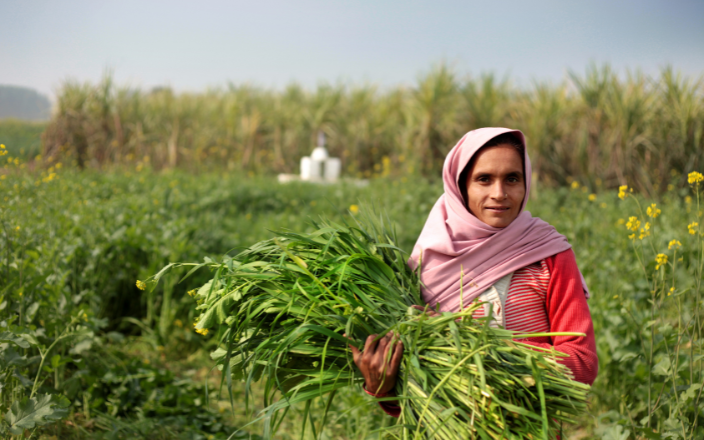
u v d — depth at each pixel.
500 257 1.57
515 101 13.21
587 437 3.02
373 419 2.97
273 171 17.27
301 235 1.69
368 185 11.21
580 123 11.80
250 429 3.15
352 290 1.57
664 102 10.95
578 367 1.40
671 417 2.41
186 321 4.45
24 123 26.98
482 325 1.43
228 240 5.88
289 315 1.59
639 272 4.29
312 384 1.49
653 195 10.13
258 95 19.36
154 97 16.48
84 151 14.48
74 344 3.04
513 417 1.33
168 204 7.43
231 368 1.67
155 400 3.20
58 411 2.13
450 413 1.30
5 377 2.32
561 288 1.51
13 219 3.52
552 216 7.72
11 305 2.90
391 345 1.40
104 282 4.31
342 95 17.98
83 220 4.72
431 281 1.65
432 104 13.34
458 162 1.69
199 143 15.75
